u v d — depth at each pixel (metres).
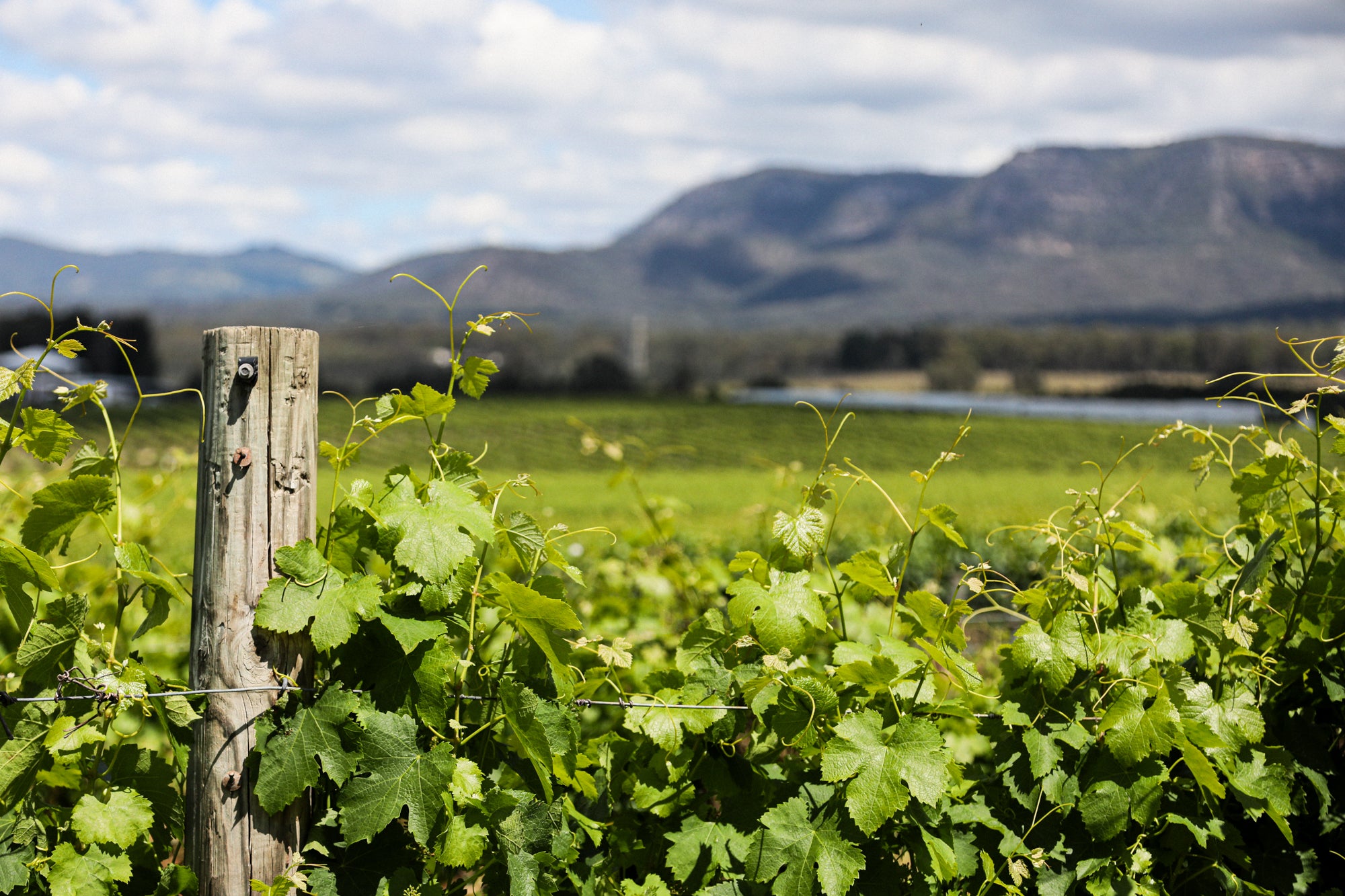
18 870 1.84
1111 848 2.12
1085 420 74.25
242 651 1.86
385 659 1.92
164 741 2.77
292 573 1.85
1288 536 2.39
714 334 168.75
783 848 1.95
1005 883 2.14
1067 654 2.11
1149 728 2.02
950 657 2.18
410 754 1.87
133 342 1.99
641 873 2.24
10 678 2.22
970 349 148.00
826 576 2.47
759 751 2.20
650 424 70.62
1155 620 2.26
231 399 1.84
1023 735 2.11
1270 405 2.31
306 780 1.84
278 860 1.90
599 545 6.16
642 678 2.87
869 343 159.38
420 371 124.31
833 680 2.09
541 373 121.62
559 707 2.03
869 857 2.03
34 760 1.90
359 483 2.01
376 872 1.95
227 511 1.85
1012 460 55.84
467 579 1.94
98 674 1.87
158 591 2.05
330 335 142.62
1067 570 2.24
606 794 2.27
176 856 2.30
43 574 2.05
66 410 2.01
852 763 1.91
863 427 69.06
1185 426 2.44
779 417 74.69
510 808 1.96
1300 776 2.40
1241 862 2.23
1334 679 2.39
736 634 2.21
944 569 8.54
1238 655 2.34
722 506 29.59
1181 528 6.70
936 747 1.92
